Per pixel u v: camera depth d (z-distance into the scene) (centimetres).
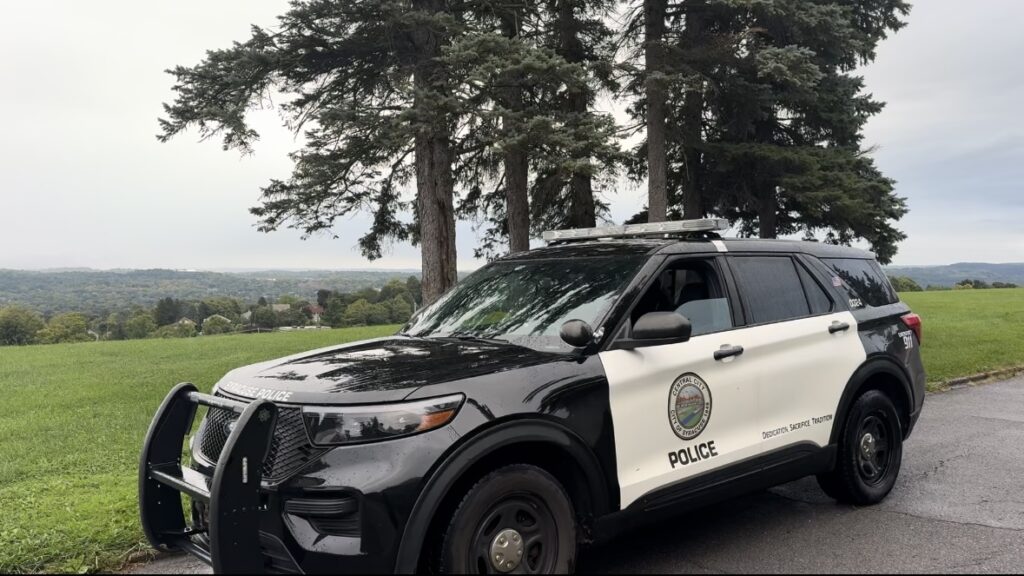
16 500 554
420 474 306
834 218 1578
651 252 437
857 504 532
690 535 476
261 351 1928
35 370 1570
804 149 1532
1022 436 768
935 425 829
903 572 412
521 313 436
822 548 450
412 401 320
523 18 1387
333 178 1323
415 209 1630
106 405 1057
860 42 1461
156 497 375
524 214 1544
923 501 545
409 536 302
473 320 456
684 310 434
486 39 1050
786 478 464
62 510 521
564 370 365
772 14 1326
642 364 391
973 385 1131
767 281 487
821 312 509
